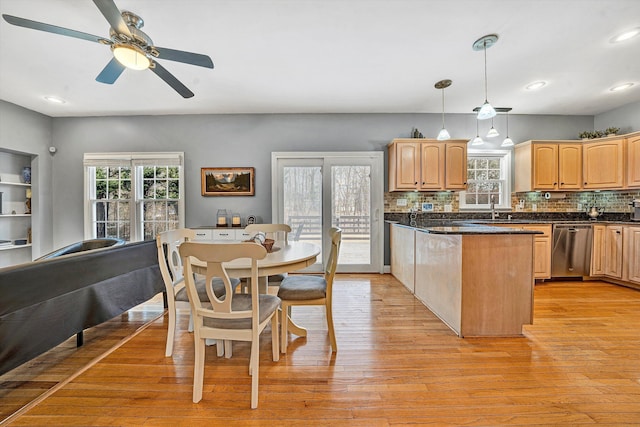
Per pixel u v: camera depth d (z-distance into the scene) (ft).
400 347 6.87
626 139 12.06
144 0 6.20
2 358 4.63
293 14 6.77
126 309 7.50
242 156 14.16
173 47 8.14
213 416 4.66
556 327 7.93
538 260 12.14
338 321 8.43
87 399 5.05
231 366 6.08
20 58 8.73
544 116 14.37
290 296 6.55
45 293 5.32
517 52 8.55
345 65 9.29
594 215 13.48
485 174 14.66
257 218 14.24
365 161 14.17
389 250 14.28
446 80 10.45
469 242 7.35
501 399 5.05
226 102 12.57
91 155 14.06
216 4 6.39
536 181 13.12
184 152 14.19
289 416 4.66
